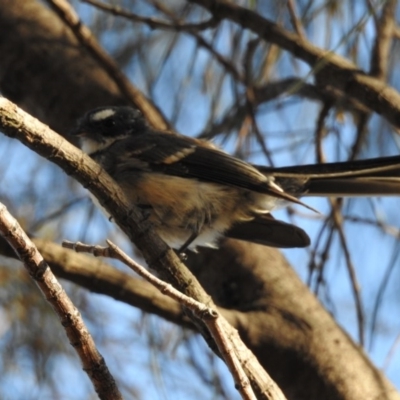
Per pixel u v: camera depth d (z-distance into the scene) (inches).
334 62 288.4
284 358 276.5
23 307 316.8
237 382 173.5
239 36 347.6
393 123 282.0
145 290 271.0
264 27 299.6
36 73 332.8
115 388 176.2
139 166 319.0
